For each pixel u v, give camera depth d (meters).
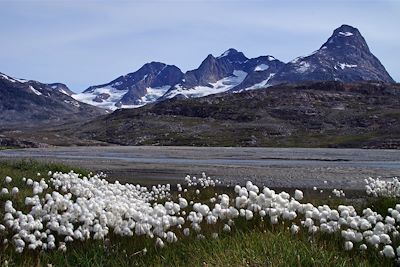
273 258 6.41
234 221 8.66
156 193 17.38
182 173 35.94
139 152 73.06
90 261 7.01
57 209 9.20
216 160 53.34
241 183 29.55
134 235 8.20
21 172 22.05
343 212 8.24
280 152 73.88
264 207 8.87
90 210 9.00
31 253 7.54
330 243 7.30
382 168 41.00
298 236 7.59
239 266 6.33
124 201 10.71
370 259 6.86
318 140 121.00
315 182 30.36
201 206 8.57
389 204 12.62
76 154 67.25
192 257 6.91
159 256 7.11
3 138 123.12
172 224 8.51
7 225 8.56
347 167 42.44
